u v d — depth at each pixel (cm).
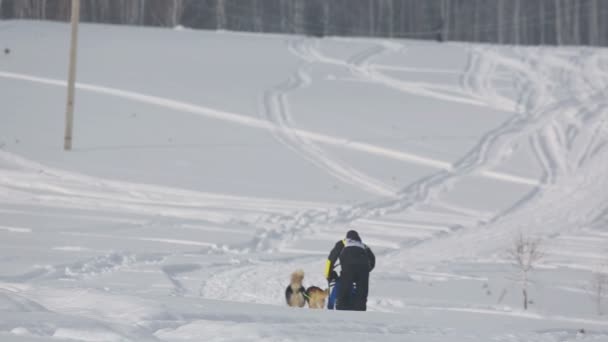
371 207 8769
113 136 11081
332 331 1800
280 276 5259
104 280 4591
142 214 7775
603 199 9225
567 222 8250
